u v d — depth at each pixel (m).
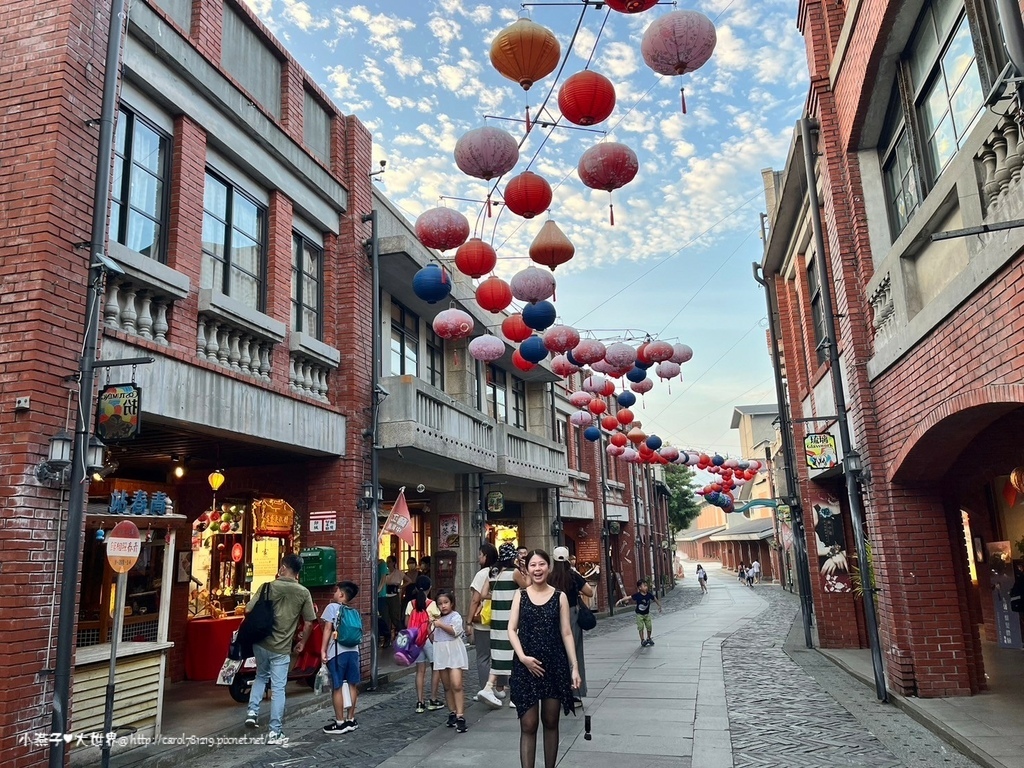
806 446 10.95
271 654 7.28
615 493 29.06
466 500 15.47
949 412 6.32
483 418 14.70
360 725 7.89
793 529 14.83
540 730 7.23
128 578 8.97
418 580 8.74
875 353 8.67
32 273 5.87
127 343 6.70
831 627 13.20
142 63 7.37
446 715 8.23
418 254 12.20
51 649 5.66
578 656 8.33
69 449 5.75
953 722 6.88
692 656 12.69
